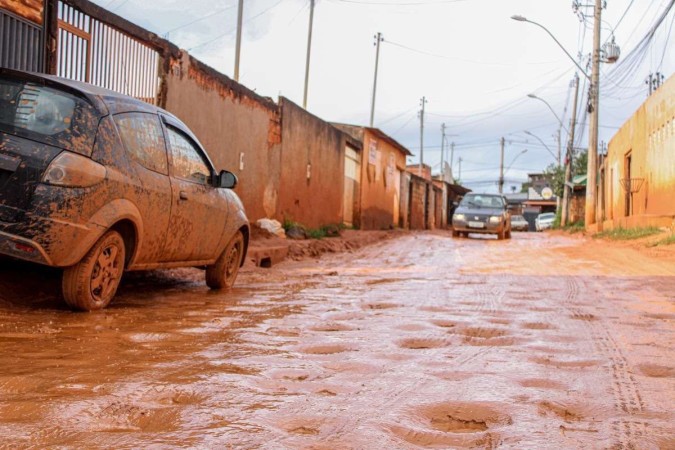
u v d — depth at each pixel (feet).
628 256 43.04
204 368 11.34
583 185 142.51
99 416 8.41
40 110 15.99
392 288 25.49
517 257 44.32
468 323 17.22
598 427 8.59
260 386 10.32
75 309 16.61
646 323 17.46
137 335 14.08
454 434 8.23
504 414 9.20
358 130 89.04
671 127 59.82
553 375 11.53
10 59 24.29
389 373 11.51
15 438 7.44
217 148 42.96
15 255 15.06
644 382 11.10
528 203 242.99
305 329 15.96
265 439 7.79
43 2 25.63
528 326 16.93
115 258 17.38
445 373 11.59
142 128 18.45
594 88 89.51
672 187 59.21
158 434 7.82
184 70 36.91
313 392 10.10
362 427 8.38
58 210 15.20
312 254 44.32
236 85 45.37
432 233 96.89
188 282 25.49
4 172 15.23
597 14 87.76
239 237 24.70
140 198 17.63
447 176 226.99
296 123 59.67
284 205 57.77
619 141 91.50
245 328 15.72
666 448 7.78
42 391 9.41
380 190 100.01
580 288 25.68
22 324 14.64
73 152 15.67
